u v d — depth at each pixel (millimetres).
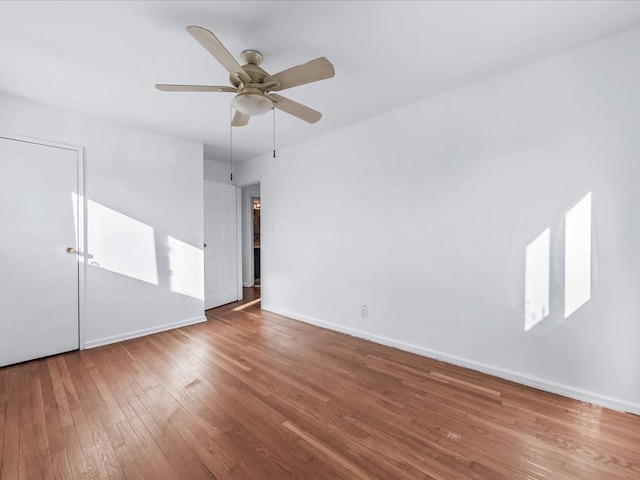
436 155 2646
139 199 3346
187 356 2777
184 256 3738
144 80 2328
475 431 1721
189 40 1857
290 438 1665
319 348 2973
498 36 1862
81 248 2953
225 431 1723
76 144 2918
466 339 2527
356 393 2129
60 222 2838
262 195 4523
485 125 2377
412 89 2531
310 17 1670
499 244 2338
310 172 3770
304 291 3900
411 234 2834
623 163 1864
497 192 2338
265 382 2285
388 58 2084
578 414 1862
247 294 5641
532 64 2158
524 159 2211
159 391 2154
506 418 1835
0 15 1615
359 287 3271
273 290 4379
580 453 1542
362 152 3193
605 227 1927
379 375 2398
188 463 1489
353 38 1860
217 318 4070
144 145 3383
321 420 1824
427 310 2746
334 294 3533
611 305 1914
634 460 1492
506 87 2271
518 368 2275
